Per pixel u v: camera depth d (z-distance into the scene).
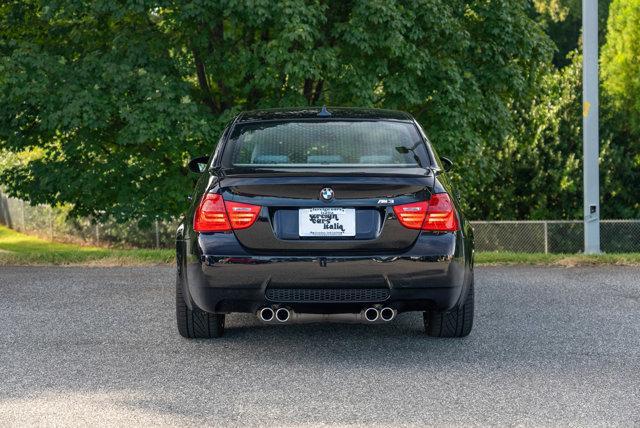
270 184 7.15
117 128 19.62
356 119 8.14
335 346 7.95
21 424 5.59
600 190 28.39
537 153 27.98
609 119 30.03
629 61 33.47
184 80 18.64
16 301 10.81
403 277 7.12
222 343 8.10
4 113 18.61
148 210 19.06
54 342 8.21
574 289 11.70
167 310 10.02
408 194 7.18
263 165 7.54
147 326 9.00
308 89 20.52
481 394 6.27
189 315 8.10
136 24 19.17
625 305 10.29
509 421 5.61
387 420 5.64
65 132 19.05
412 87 18.56
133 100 17.58
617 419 5.65
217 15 17.72
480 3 19.70
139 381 6.69
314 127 7.99
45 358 7.52
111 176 19.41
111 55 18.08
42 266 15.06
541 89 22.16
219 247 7.16
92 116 17.22
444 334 8.28
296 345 8.00
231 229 7.18
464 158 20.64
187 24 18.09
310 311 7.23
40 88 17.39
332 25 18.89
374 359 7.41
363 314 7.20
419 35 18.02
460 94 18.94
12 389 6.47
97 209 20.30
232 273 7.12
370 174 7.19
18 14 19.75
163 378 6.78
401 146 7.79
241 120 8.24
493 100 20.28
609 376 6.79
